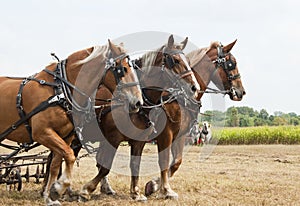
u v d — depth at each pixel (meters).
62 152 7.35
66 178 7.39
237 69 10.80
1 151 18.56
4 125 7.78
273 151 24.83
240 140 31.16
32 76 7.80
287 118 56.62
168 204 8.88
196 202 9.16
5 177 9.35
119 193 10.15
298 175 14.20
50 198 7.50
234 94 10.73
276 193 10.67
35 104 7.44
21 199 8.92
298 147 27.86
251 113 62.34
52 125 7.41
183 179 12.62
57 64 7.74
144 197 9.29
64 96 7.42
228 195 10.24
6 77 8.21
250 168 16.16
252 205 9.16
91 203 8.81
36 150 20.53
